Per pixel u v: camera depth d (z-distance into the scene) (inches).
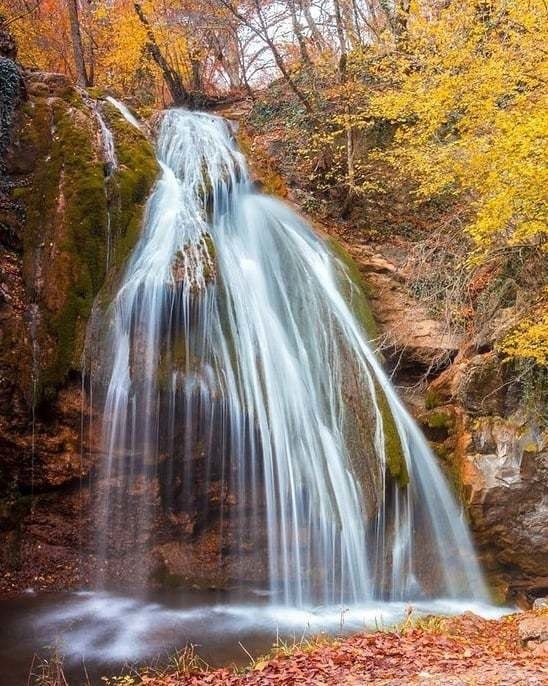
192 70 867.4
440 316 490.0
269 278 444.8
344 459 388.8
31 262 380.5
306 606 360.5
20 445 350.9
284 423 380.2
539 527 404.5
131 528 356.8
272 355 397.4
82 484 357.1
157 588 356.2
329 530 372.2
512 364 419.8
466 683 198.5
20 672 254.1
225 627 315.9
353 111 605.3
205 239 405.7
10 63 425.7
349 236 574.9
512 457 404.5
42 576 352.2
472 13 446.6
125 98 535.5
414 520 403.2
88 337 359.3
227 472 364.8
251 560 367.2
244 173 520.4
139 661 267.7
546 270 436.5
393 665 230.5
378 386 429.1
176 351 361.1
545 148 326.3
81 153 406.9
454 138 514.6
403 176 587.2
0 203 390.6
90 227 381.4
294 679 221.8
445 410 439.5
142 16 719.7
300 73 679.1
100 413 352.8
